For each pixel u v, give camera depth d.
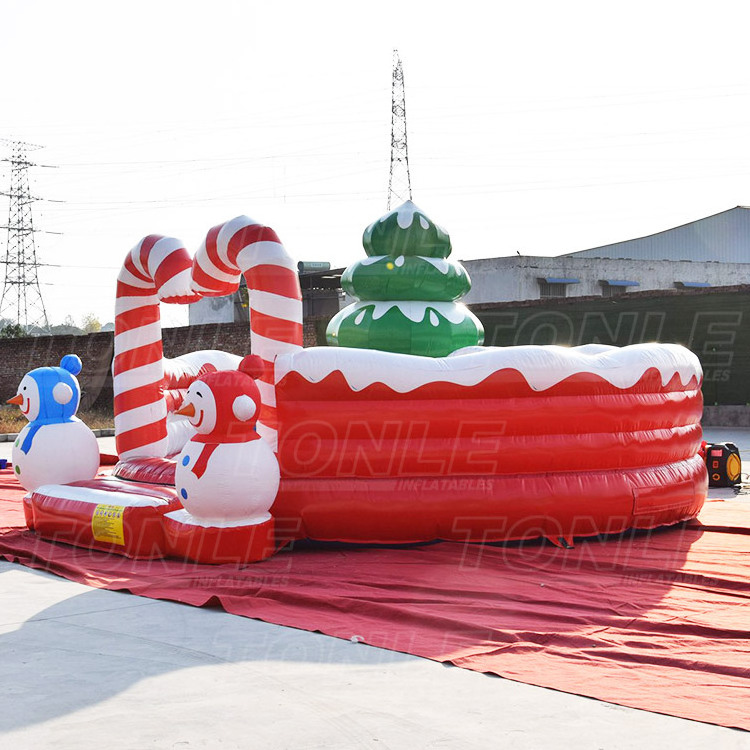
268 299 7.05
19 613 5.25
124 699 3.81
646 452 7.14
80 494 7.23
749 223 39.66
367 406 6.64
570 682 4.00
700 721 3.53
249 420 6.26
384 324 8.16
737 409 19.27
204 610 5.31
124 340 8.69
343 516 6.61
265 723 3.53
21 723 3.54
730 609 5.28
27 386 7.94
